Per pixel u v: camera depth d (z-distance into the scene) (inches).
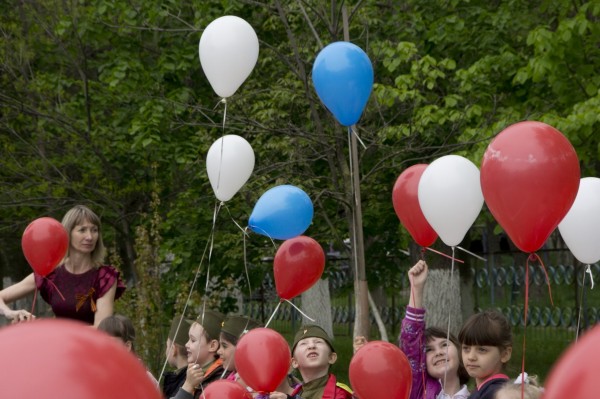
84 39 658.2
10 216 732.0
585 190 236.4
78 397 53.7
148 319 547.5
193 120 620.4
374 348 219.8
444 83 579.2
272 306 952.9
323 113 517.3
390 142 552.7
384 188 546.0
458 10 611.5
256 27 609.0
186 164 632.4
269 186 505.4
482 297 942.4
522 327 868.6
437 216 239.5
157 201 578.9
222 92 300.0
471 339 218.1
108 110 701.9
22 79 688.4
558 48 516.1
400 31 585.6
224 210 607.5
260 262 644.7
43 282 299.4
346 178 430.6
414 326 245.3
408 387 217.8
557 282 882.8
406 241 594.9
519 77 527.8
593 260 237.6
